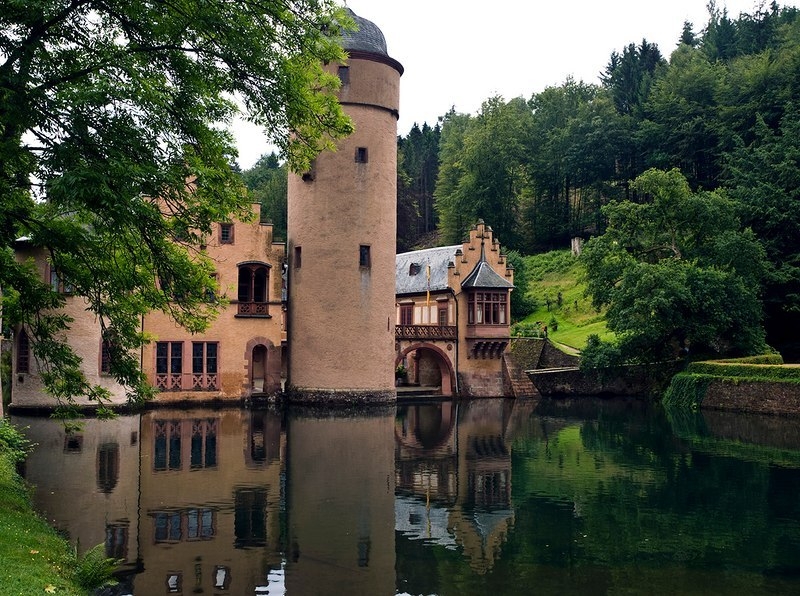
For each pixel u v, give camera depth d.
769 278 47.72
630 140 87.62
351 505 17.45
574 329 63.97
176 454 23.41
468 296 51.31
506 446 27.47
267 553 13.68
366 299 41.88
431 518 16.59
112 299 14.12
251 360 41.41
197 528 15.05
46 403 33.22
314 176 41.91
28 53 11.07
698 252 48.97
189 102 12.33
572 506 18.00
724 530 15.95
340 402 41.06
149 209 11.20
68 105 10.98
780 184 50.94
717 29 108.38
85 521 15.08
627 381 50.12
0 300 14.94
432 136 118.75
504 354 51.88
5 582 9.58
